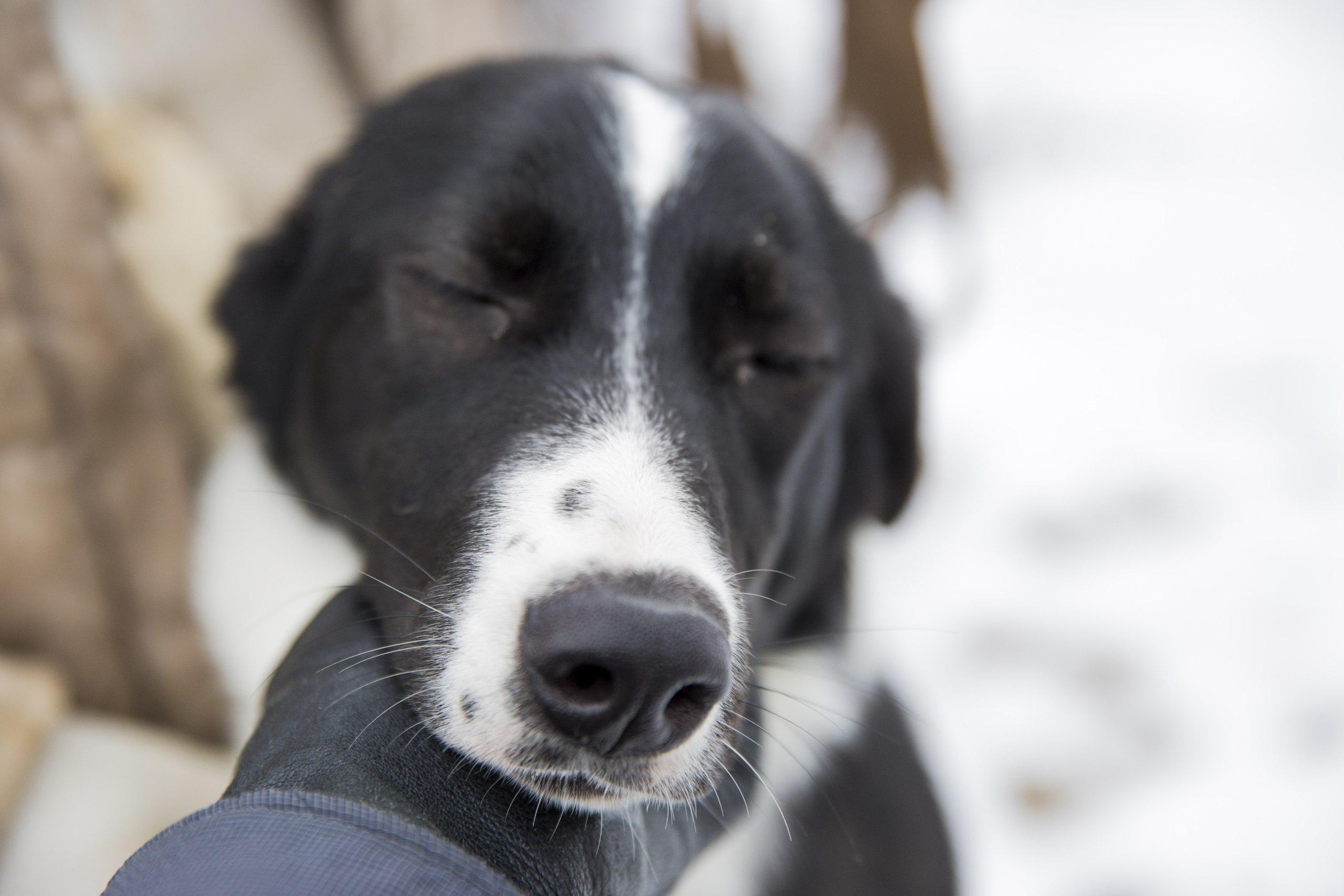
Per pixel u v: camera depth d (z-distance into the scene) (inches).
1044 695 36.5
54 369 21.3
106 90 28.2
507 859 14.2
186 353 24.8
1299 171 66.6
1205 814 33.4
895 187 36.4
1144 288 57.5
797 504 20.5
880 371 22.5
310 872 13.0
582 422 17.6
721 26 37.4
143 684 22.0
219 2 28.3
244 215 28.5
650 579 16.0
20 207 21.3
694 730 15.9
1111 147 68.1
